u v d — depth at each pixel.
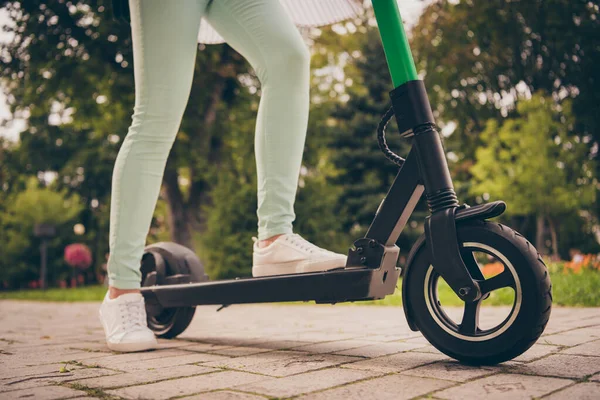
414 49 16.53
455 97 17.25
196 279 2.42
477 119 17.36
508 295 4.20
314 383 1.37
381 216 1.70
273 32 2.00
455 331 1.56
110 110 13.06
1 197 20.78
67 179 21.25
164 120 2.04
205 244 10.22
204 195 14.00
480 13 15.60
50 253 20.77
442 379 1.38
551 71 16.38
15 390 1.38
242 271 9.97
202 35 2.53
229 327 3.03
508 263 1.47
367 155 13.59
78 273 21.83
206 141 13.30
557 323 2.58
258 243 2.03
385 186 14.12
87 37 11.77
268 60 2.03
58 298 8.85
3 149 20.14
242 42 2.10
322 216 10.71
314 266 1.83
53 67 11.88
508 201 13.86
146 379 1.47
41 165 19.62
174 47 1.99
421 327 1.62
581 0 15.18
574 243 16.58
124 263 2.07
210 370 1.59
